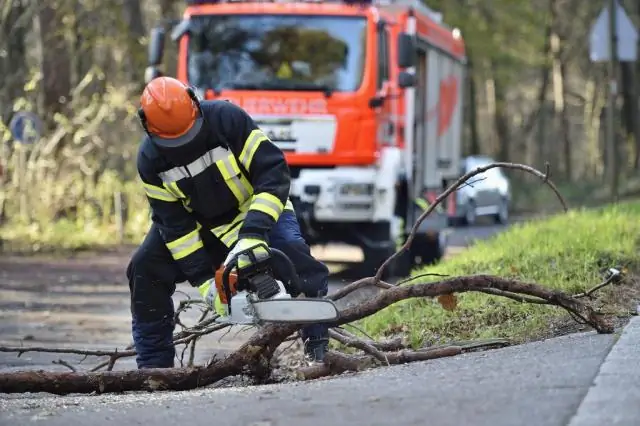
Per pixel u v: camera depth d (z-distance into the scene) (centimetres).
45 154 2223
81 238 2081
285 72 1470
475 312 820
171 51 2525
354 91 1460
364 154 1455
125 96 2333
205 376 669
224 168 653
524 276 917
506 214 3241
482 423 462
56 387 641
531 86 5500
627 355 580
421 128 1803
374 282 727
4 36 2419
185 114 636
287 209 696
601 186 3962
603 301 808
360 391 545
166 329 735
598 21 2009
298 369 661
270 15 1480
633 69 3775
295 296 653
